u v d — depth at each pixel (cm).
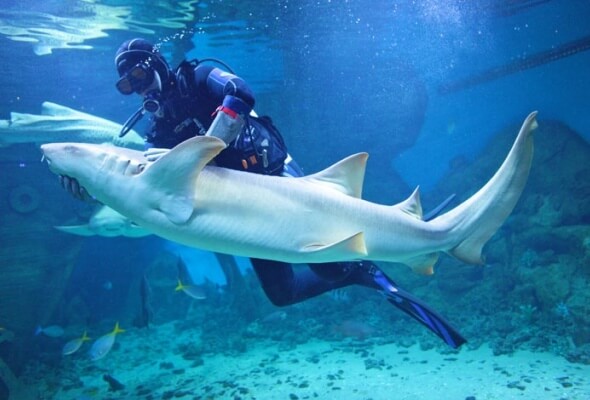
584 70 1862
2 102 1321
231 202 284
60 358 1120
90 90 1736
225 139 315
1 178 1105
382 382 779
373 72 1733
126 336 1370
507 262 1314
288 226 303
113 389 892
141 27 1389
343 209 333
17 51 1334
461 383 731
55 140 1002
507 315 1080
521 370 766
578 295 984
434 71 2197
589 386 659
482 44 2159
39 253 1120
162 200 260
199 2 1243
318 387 784
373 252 354
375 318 1246
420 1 1488
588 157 1599
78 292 1527
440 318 436
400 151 1831
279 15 1396
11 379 853
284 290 454
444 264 1343
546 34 2148
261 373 913
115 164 255
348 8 1427
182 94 349
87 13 1244
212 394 802
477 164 1864
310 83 1678
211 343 1209
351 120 1702
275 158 374
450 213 413
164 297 1638
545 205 1349
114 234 939
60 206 1181
